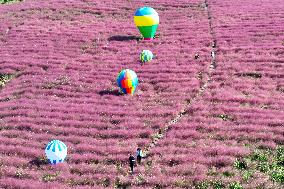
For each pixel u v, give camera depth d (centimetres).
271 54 7488
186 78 6669
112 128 5316
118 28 9531
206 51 7850
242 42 8162
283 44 7925
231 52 7719
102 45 8469
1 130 5434
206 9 10825
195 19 9981
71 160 4678
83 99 6147
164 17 10306
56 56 7931
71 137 5122
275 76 6606
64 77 6975
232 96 5944
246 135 4891
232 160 4431
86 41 8700
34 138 5166
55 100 6203
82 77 6938
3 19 10444
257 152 4562
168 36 8862
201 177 4169
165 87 6431
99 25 9775
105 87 6544
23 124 5456
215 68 7081
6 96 6438
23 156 4809
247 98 5850
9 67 7506
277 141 4775
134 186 4138
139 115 5584
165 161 4506
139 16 8469
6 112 5828
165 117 5484
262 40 8194
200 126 5166
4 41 8944
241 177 4172
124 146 4878
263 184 4019
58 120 5534
